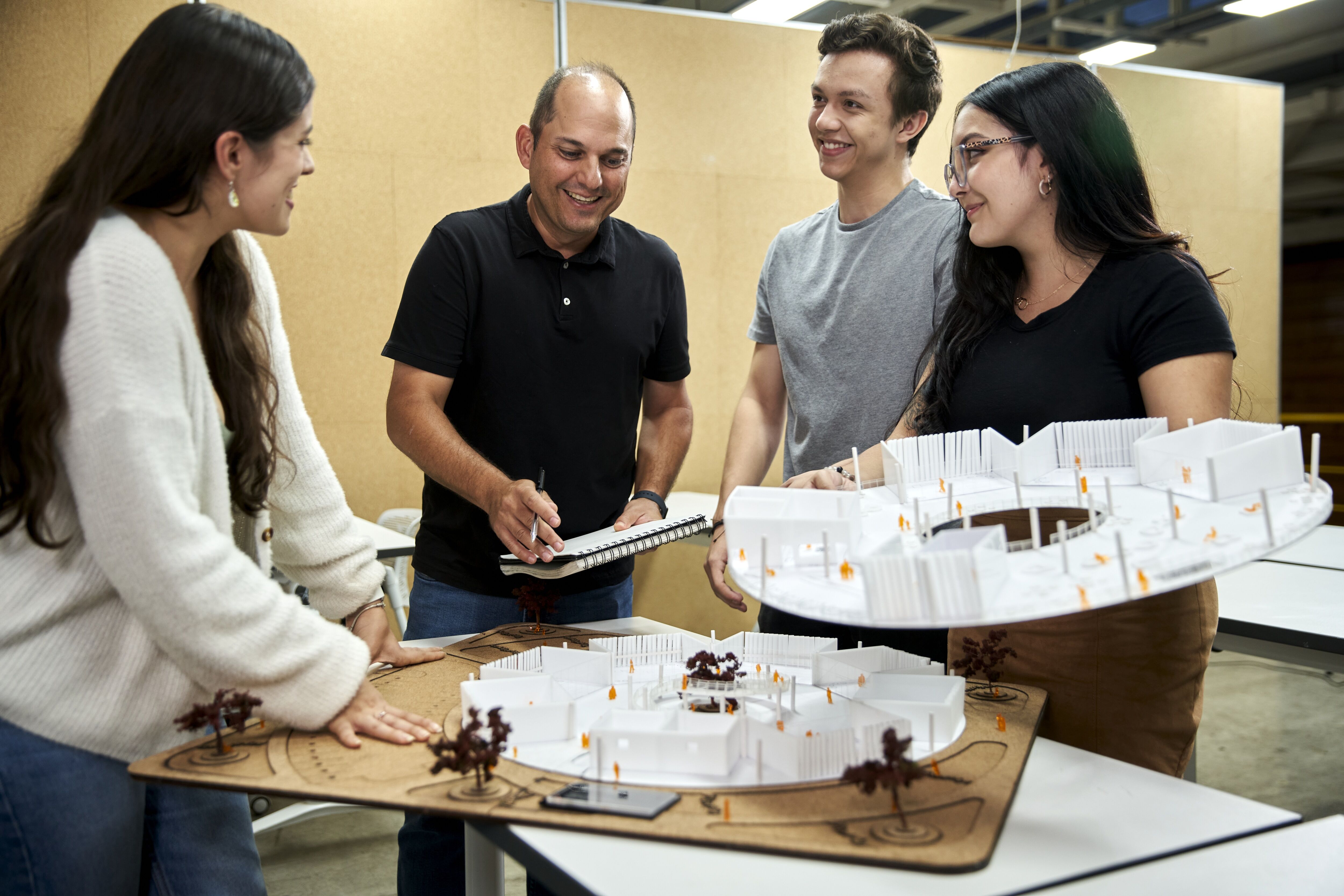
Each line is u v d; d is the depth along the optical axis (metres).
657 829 0.77
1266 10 4.19
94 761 0.97
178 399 0.92
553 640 1.45
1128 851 0.76
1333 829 0.80
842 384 1.66
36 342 0.85
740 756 0.93
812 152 3.67
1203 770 2.83
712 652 1.26
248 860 1.16
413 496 3.17
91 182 0.91
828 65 1.64
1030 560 0.82
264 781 0.88
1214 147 4.20
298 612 1.00
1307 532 0.74
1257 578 1.90
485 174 3.20
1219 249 4.25
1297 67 5.19
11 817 0.93
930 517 0.97
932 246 1.59
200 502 1.01
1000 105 1.17
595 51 3.30
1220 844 0.78
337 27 2.96
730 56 3.50
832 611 0.77
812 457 1.71
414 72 3.07
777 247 1.84
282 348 1.26
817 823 0.78
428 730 1.01
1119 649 1.06
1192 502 0.91
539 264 1.60
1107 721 1.07
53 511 0.92
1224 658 4.01
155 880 1.11
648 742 0.89
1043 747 0.99
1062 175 1.15
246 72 0.94
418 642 1.50
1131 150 1.17
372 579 1.31
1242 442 0.95
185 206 0.96
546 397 1.62
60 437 0.88
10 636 0.92
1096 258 1.19
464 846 1.38
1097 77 1.18
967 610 0.70
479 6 3.13
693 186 3.47
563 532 1.67
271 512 1.27
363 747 0.97
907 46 1.59
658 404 1.86
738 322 3.60
